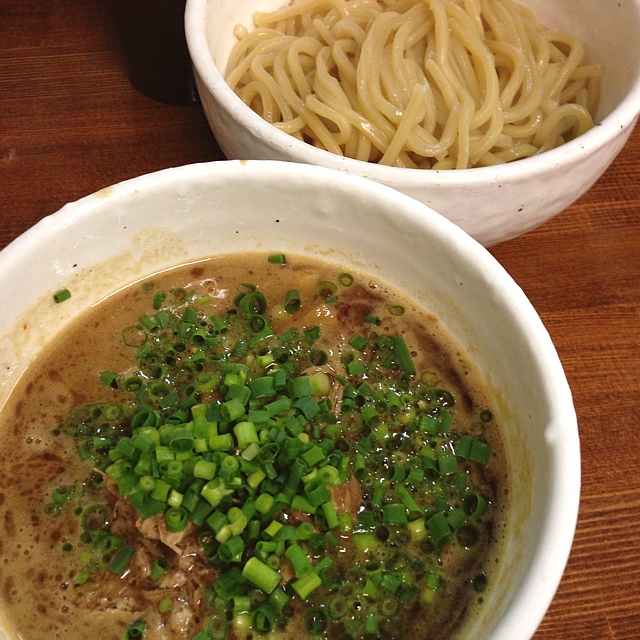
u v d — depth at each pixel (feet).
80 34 1.41
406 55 1.17
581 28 1.22
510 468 0.89
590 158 1.01
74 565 0.84
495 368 0.92
